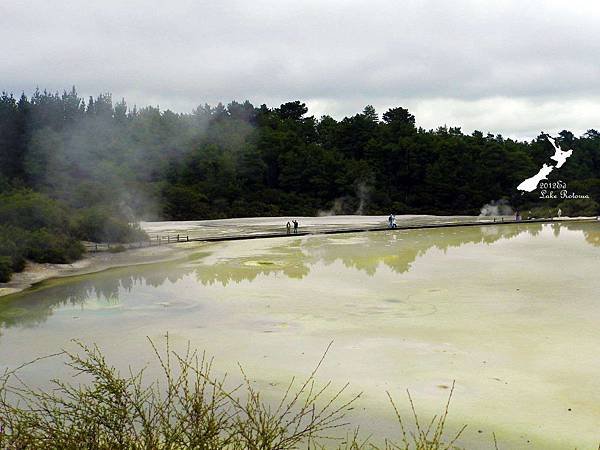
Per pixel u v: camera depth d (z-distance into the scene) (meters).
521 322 20.84
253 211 101.56
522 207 107.50
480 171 111.81
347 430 12.11
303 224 77.81
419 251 43.81
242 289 28.52
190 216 96.06
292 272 33.84
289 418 12.68
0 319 23.00
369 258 39.72
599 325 20.25
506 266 34.84
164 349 18.25
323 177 110.19
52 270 36.84
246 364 16.55
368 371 15.85
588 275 30.92
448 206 111.12
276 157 114.62
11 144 112.44
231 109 151.00
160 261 40.91
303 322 21.45
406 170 115.62
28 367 16.41
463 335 19.27
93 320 22.47
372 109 153.12
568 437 11.83
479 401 13.68
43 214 46.84
